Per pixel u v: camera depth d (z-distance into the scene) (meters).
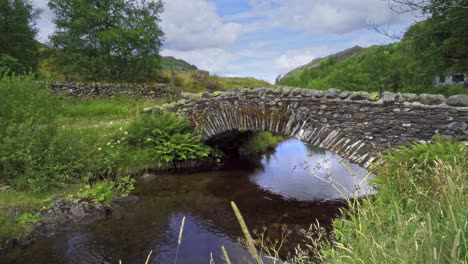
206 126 10.16
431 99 6.08
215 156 11.12
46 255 4.97
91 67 21.53
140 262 4.84
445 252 1.95
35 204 6.15
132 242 5.43
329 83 39.25
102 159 8.52
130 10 22.47
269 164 11.31
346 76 35.38
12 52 20.66
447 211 2.36
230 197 7.73
